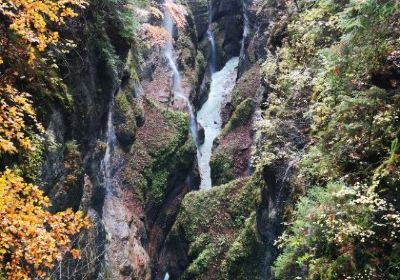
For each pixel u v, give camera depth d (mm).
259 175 11414
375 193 4988
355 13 5594
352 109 5836
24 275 4559
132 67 14555
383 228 4977
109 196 11672
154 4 16062
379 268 4820
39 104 6852
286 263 6465
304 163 7137
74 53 8141
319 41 8766
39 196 4773
